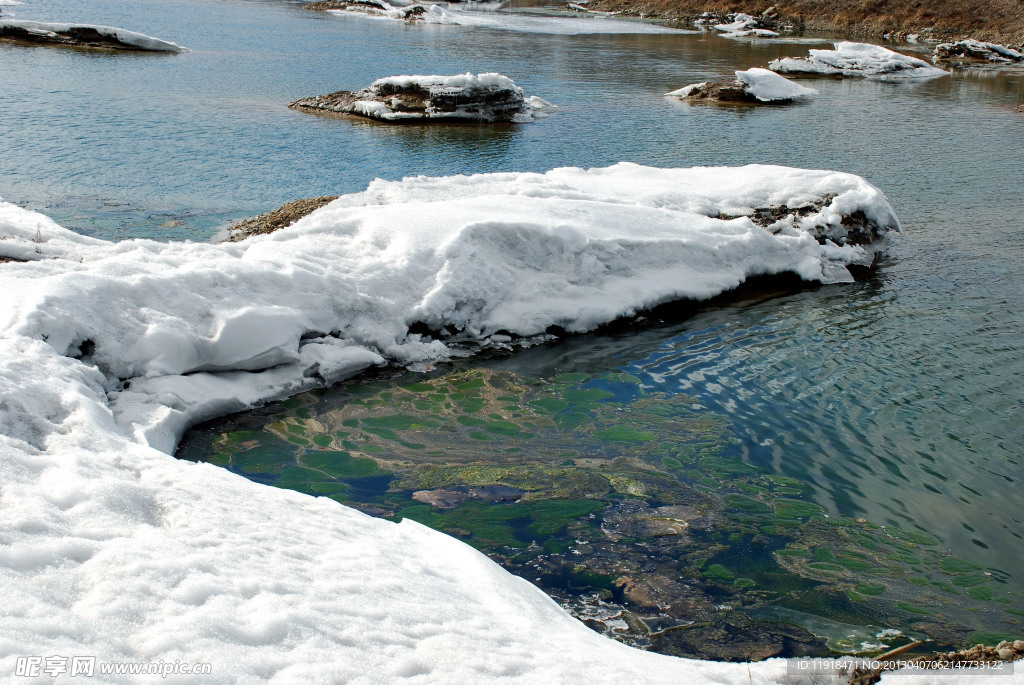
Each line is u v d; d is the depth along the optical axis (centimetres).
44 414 696
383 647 412
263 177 1991
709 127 2927
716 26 6431
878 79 4359
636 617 654
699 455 917
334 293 1116
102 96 2816
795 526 789
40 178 1845
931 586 706
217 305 1018
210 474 631
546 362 1155
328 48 4444
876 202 1669
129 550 438
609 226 1430
